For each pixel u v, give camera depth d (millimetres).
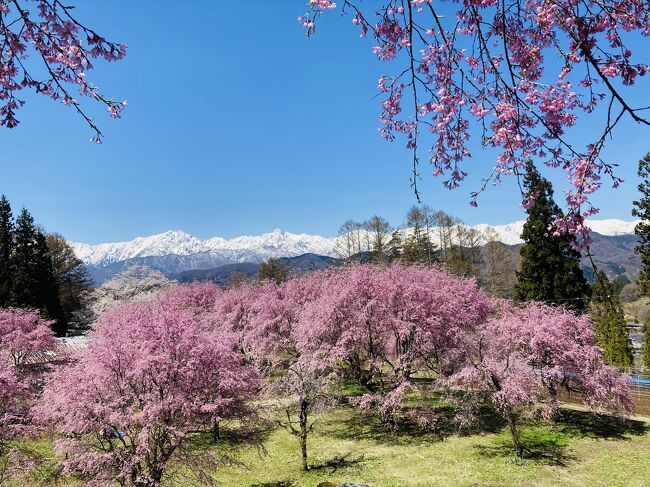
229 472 15133
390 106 4477
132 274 53906
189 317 14617
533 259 33312
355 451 16938
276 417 20672
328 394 17953
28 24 3539
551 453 15797
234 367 13547
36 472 13531
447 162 4359
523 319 21000
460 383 18203
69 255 55406
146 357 11602
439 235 65812
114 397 11578
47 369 19641
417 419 18766
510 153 3516
